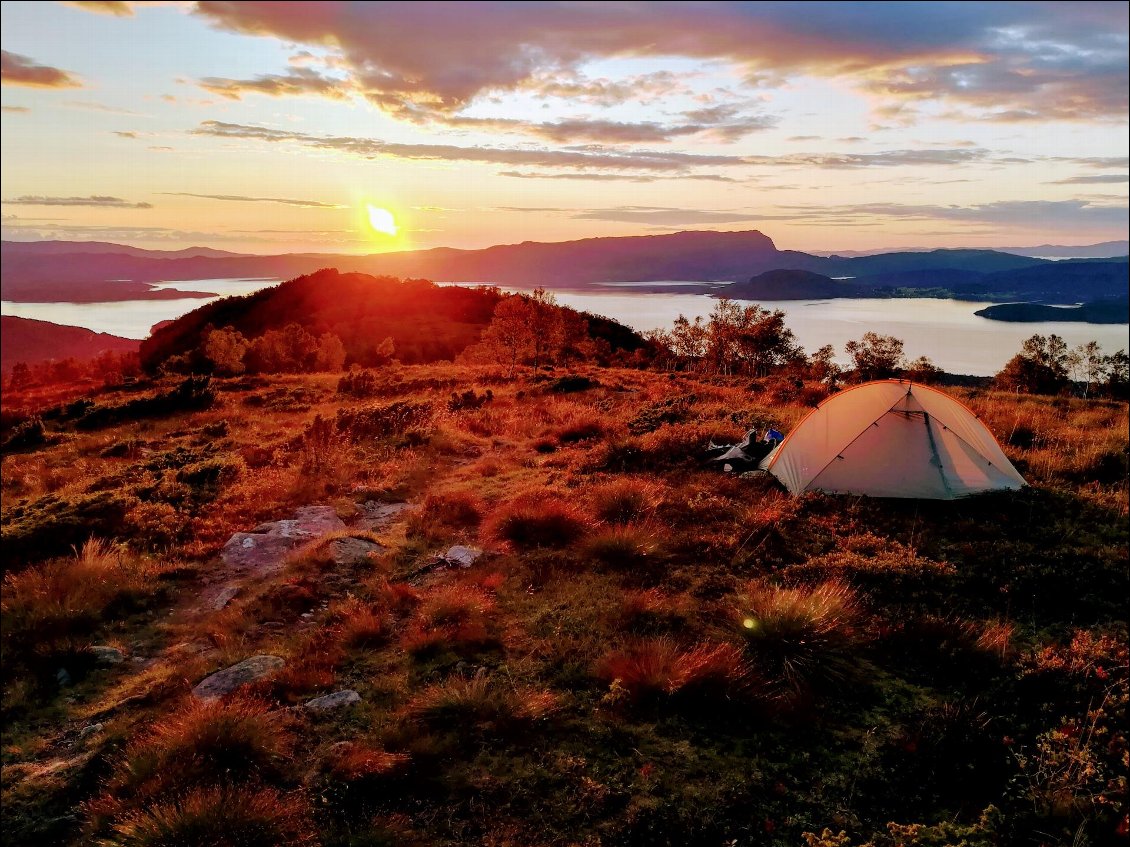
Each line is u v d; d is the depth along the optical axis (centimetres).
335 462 1479
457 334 16188
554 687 636
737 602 777
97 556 979
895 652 685
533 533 1016
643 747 551
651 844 457
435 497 1214
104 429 2514
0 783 568
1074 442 1455
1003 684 624
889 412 1139
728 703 595
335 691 650
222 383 3778
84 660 744
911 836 451
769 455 1304
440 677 659
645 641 685
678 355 7881
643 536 950
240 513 1204
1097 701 591
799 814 480
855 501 1090
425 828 478
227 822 464
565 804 493
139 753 563
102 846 469
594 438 1700
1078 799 477
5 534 1057
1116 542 936
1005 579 829
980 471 1102
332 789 512
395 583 899
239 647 755
